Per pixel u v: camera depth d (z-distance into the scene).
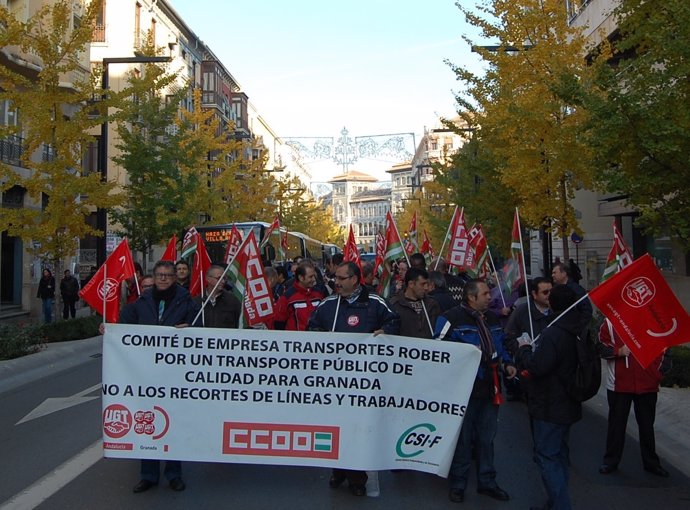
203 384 6.02
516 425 8.75
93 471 6.68
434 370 5.90
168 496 5.94
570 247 31.28
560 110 16.62
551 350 5.29
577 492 6.29
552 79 15.77
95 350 16.36
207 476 6.52
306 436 5.96
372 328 6.20
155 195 24.78
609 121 8.97
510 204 23.05
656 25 9.33
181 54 49.62
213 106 54.84
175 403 6.02
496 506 5.81
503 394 10.83
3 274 25.78
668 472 6.86
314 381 5.97
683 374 10.38
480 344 6.10
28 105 17.12
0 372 12.53
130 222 25.95
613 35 18.86
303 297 8.38
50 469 6.78
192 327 6.11
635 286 5.50
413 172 120.81
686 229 8.94
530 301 7.18
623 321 5.50
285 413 5.98
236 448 5.99
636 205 9.66
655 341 5.44
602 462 7.21
